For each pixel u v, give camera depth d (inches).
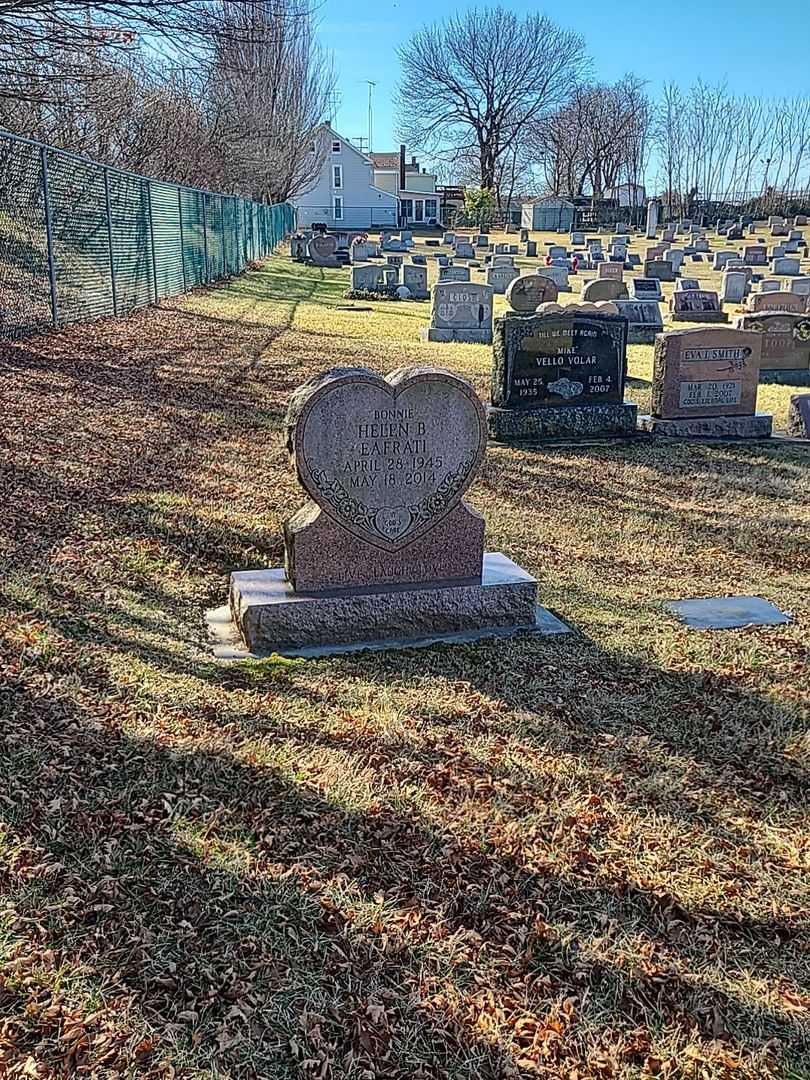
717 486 342.3
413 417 191.9
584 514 300.5
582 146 3602.4
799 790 144.9
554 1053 96.9
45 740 148.9
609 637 199.8
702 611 217.8
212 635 197.9
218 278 1195.9
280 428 394.3
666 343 418.0
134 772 142.2
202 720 159.2
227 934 110.4
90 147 1006.4
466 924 114.6
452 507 198.5
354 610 192.5
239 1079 92.3
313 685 173.6
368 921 113.5
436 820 134.5
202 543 251.9
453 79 3376.0
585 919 116.0
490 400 442.3
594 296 898.1
